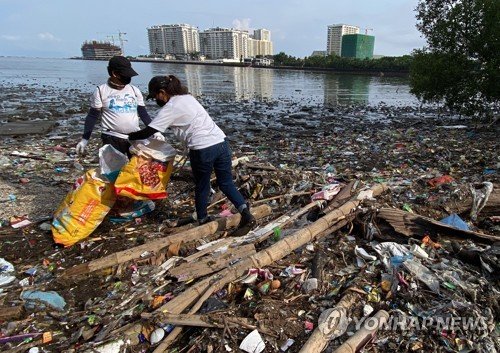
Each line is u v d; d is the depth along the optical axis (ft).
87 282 12.73
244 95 91.76
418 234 14.05
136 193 15.12
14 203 19.30
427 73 44.70
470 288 10.95
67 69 234.17
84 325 10.75
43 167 25.73
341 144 34.24
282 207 17.61
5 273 13.26
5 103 68.80
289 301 11.00
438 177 19.69
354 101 81.46
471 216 16.01
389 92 103.81
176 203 19.06
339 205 15.97
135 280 12.57
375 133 40.34
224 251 13.69
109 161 15.30
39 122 45.19
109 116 16.17
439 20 44.06
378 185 17.63
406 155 28.50
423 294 10.80
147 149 15.14
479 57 41.91
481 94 42.29
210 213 17.67
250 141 37.06
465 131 40.11
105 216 16.17
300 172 21.25
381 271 12.12
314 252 13.71
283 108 68.39
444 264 12.15
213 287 11.43
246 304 11.00
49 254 14.46
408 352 9.38
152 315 10.35
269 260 12.82
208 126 14.37
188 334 10.19
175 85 14.21
